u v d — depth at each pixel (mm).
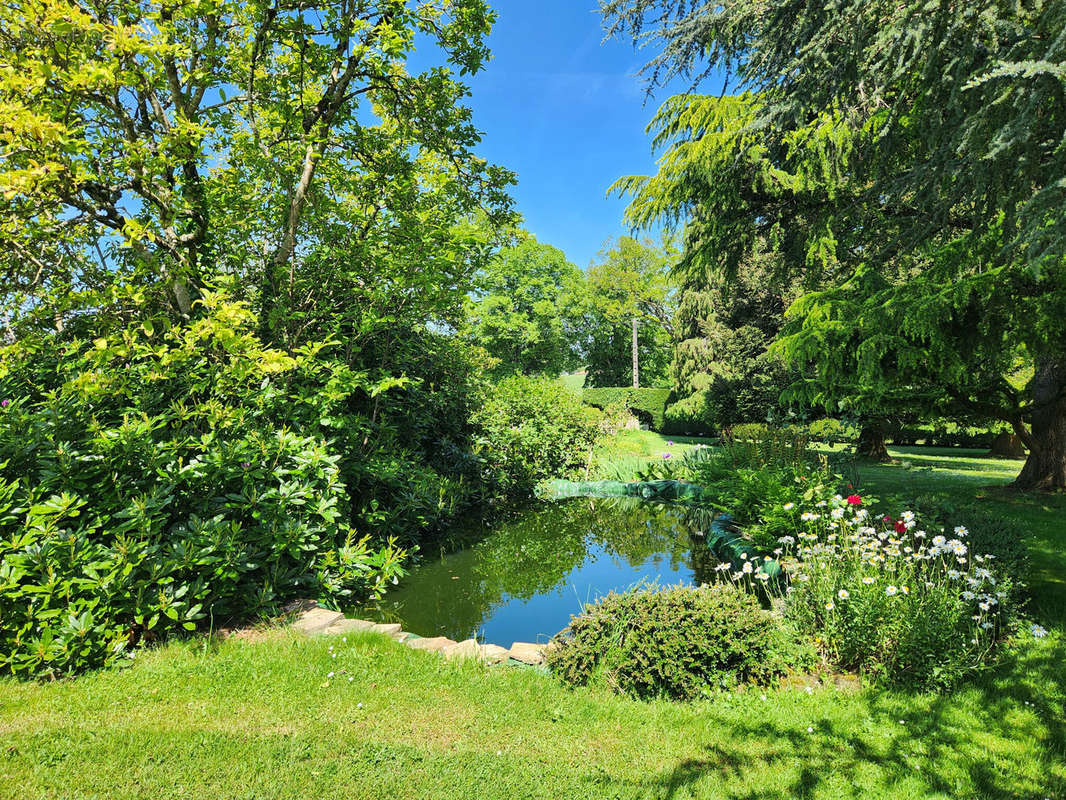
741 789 2322
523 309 34594
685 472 11625
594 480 11719
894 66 3406
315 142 6457
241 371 4660
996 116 2947
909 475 10445
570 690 3289
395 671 3436
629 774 2426
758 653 3393
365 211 7074
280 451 4805
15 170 4168
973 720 2832
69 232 5352
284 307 6172
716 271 8164
